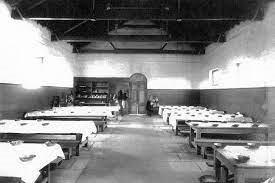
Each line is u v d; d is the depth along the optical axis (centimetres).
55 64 1334
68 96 1495
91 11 924
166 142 868
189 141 818
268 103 759
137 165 605
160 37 1295
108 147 786
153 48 1769
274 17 748
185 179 513
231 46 1160
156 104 1719
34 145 416
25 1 880
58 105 1300
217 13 894
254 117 893
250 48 941
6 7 827
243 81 1014
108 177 522
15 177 301
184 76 1780
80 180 503
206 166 599
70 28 1282
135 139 916
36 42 1080
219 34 1250
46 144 420
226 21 1173
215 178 427
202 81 1714
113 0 1015
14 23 884
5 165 315
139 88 1791
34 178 322
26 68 988
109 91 1770
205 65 1647
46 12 915
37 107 1095
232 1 878
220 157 399
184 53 1700
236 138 767
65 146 589
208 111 1171
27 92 999
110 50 1716
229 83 1180
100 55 1772
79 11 930
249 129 663
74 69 1725
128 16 930
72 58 1680
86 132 652
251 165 322
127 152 727
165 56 1781
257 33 876
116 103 1742
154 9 924
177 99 1778
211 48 1505
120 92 1738
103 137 947
